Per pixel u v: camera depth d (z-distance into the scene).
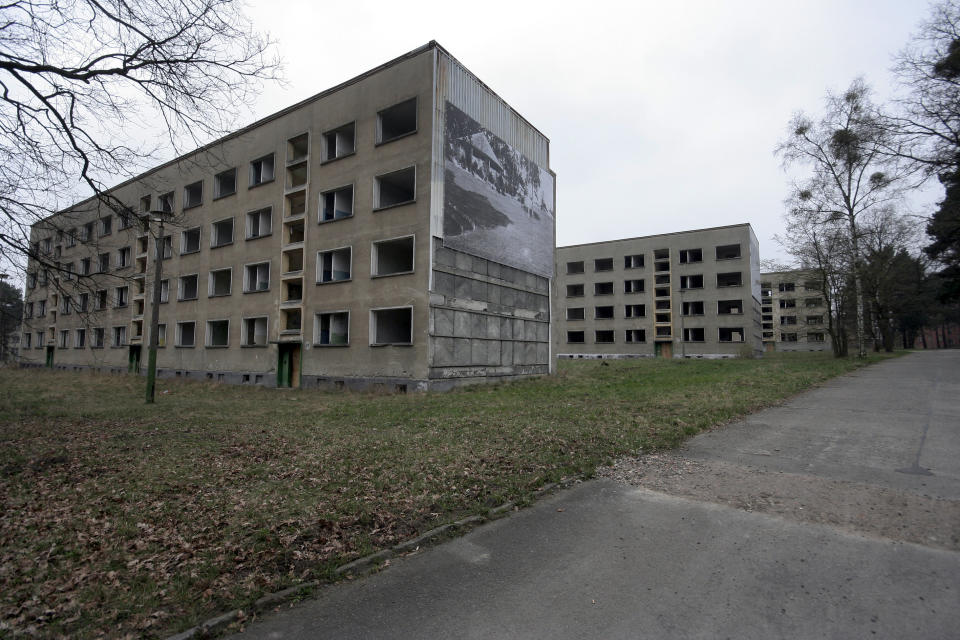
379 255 22.97
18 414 14.53
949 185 20.86
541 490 6.15
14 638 3.25
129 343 35.47
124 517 5.54
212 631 3.35
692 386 17.75
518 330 26.28
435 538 4.86
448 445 8.75
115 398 19.73
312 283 24.81
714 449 8.02
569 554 4.41
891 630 3.14
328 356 23.72
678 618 3.35
